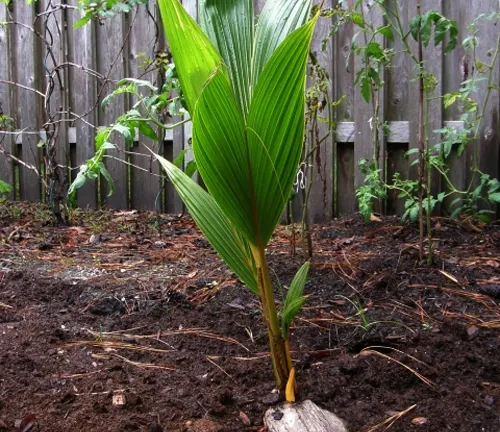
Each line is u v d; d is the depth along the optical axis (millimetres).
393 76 3889
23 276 2908
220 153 1385
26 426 1598
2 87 5336
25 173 5348
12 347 2082
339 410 1685
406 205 3377
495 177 3719
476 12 3654
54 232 4074
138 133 4746
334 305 2471
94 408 1675
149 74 4613
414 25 2783
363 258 3070
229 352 2082
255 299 2547
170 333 2248
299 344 2107
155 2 4543
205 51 1293
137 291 2670
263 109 1345
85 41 4871
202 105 1288
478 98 3701
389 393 1777
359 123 3980
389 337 2104
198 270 3025
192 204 1568
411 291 2586
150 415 1653
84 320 2398
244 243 1592
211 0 1511
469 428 1607
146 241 3752
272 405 1702
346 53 3979
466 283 2670
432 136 3805
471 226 3617
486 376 1895
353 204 4117
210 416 1664
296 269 2912
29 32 5152
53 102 5082
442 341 2074
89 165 2914
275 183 1445
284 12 1473
